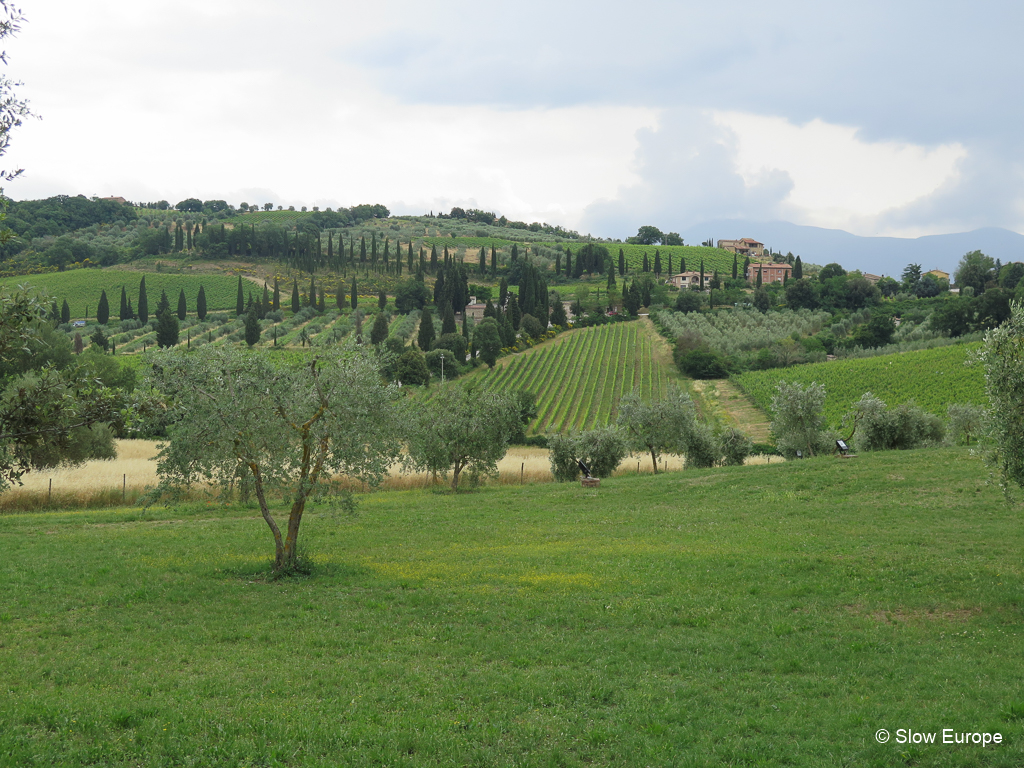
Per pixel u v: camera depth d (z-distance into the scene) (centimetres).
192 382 2317
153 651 1664
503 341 16812
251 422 2345
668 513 3681
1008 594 2009
